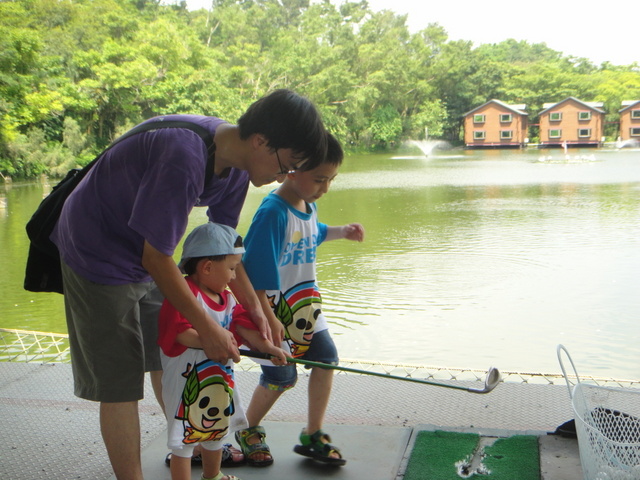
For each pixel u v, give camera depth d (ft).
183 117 6.50
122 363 6.64
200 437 6.85
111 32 136.05
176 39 130.00
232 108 128.47
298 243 7.79
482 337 21.79
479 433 8.37
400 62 199.93
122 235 6.50
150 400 9.84
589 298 26.58
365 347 20.93
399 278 30.96
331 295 27.89
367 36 211.41
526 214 54.19
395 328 22.98
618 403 9.40
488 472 7.34
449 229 46.91
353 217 54.90
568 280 29.86
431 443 8.10
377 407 9.49
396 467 7.58
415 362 19.34
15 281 31.68
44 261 7.16
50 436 8.68
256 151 6.29
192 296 6.31
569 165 120.26
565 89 230.07
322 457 7.65
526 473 7.29
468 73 227.20
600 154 159.84
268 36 203.92
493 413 9.24
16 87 94.94
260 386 7.87
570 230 44.98
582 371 18.42
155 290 7.41
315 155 6.26
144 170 6.29
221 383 6.88
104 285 6.49
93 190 6.44
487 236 43.27
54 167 96.27
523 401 9.67
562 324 23.16
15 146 90.79
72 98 105.60
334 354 7.99
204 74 129.49
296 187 7.61
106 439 6.70
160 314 6.84
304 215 7.84
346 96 179.22
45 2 128.67
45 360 13.38
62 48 114.83
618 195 67.10
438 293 27.96
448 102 223.30
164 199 6.04
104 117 119.34
